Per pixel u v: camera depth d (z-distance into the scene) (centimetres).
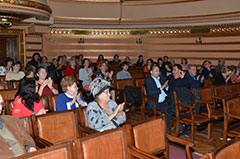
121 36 1395
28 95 325
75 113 333
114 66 1119
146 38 1404
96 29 1370
